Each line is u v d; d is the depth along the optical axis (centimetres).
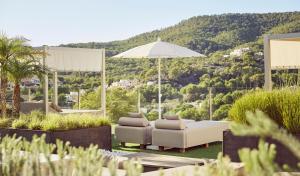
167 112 1642
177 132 900
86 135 843
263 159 75
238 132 73
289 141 73
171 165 525
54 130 806
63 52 1275
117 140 999
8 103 1398
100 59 1396
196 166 102
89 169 115
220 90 1535
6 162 135
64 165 124
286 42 1321
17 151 135
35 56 1191
